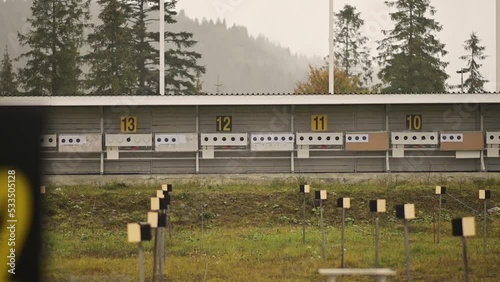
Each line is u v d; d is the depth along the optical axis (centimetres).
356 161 4725
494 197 3928
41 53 7806
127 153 4694
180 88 8444
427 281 2053
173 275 2145
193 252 2608
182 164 4709
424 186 4141
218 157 4681
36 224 1091
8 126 1055
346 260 2378
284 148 4638
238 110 4709
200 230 3288
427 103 4597
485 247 2569
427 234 3108
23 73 7825
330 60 4788
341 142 4638
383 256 2469
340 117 4716
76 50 7888
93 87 7894
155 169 4703
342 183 4356
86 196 3831
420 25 8744
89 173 4653
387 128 4709
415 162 4734
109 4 8000
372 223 3494
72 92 7775
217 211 3662
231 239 2948
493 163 4738
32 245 1092
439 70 8744
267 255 2508
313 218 3581
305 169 4706
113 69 7906
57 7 7856
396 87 8581
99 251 2659
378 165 4731
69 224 3406
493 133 4647
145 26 8381
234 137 4638
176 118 4697
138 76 8225
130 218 3538
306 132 4678
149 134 4622
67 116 4647
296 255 2505
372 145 4638
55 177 4481
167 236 3033
